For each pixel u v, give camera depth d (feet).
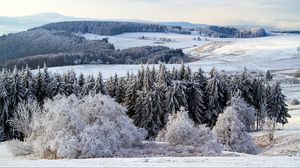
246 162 58.03
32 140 109.29
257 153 140.46
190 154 103.19
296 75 575.38
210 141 111.45
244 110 186.91
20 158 101.35
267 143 172.14
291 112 284.82
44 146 100.07
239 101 187.42
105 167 53.42
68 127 99.91
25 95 189.57
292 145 152.35
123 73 527.81
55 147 95.91
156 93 187.52
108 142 100.58
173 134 113.19
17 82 186.50
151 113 185.37
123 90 213.87
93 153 95.45
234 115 140.67
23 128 133.18
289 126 227.81
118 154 99.09
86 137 96.99
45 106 108.27
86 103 112.06
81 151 96.63
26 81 197.77
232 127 137.08
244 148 136.26
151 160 62.95
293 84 472.85
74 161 62.23
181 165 54.70
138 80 204.54
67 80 219.41
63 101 104.88
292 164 55.26
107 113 110.52
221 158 65.57
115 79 219.00
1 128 184.14
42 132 104.99
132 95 201.57
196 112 199.21
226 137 138.00
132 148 107.24
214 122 202.28
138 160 63.05
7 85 185.98
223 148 127.95
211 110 203.10
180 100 191.21
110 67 600.39
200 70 215.31
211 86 203.51
